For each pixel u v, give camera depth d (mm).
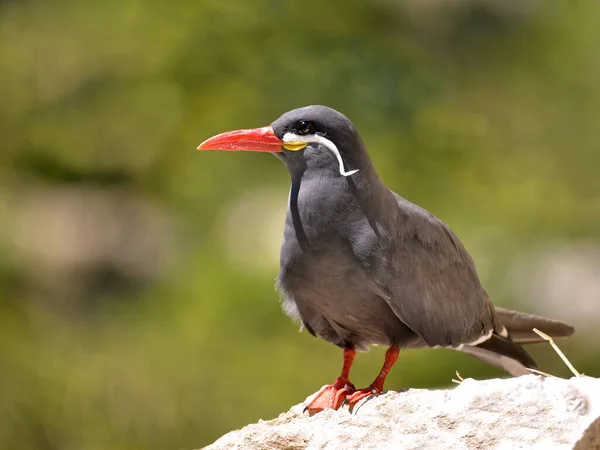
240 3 16125
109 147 16734
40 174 18203
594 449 5469
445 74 16781
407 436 5645
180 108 15930
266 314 13328
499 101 16578
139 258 17000
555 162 15711
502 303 13219
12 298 14570
